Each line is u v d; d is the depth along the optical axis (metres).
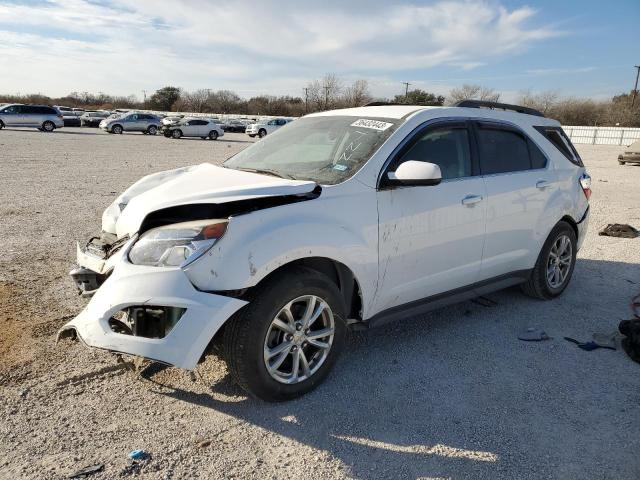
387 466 2.76
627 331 4.23
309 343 3.37
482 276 4.52
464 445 2.95
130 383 3.43
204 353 3.12
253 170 3.98
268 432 2.99
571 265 5.42
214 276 2.94
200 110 92.69
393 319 3.90
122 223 3.51
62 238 6.86
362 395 3.42
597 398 3.49
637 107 70.44
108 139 31.45
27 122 34.53
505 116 4.80
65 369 3.54
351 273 3.55
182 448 2.82
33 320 4.23
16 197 9.89
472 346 4.21
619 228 8.41
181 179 3.72
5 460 2.65
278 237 3.09
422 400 3.39
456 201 4.07
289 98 88.19
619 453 2.93
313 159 3.93
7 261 5.73
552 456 2.89
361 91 64.19
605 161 26.94
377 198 3.60
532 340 4.33
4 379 3.37
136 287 2.95
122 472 2.61
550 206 4.96
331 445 2.91
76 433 2.89
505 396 3.48
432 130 4.07
